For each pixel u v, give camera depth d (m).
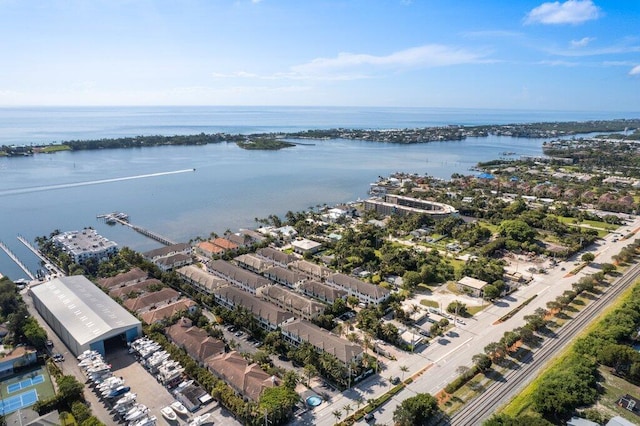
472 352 163.50
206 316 193.12
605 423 122.75
